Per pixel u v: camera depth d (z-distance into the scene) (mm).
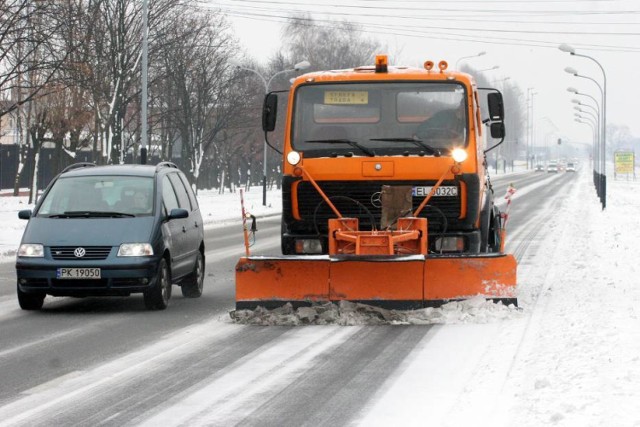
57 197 19141
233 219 52500
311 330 15336
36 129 63719
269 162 106625
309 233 18000
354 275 16359
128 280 17672
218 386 11172
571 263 26406
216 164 106125
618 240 34688
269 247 33656
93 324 16344
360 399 10414
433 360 12570
